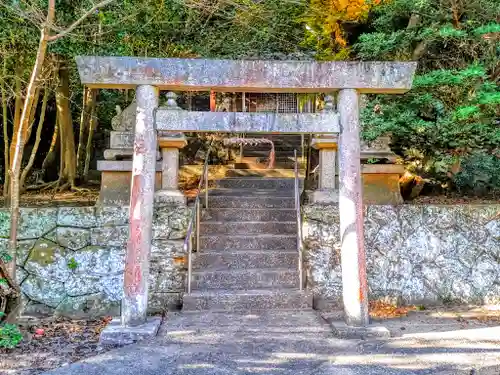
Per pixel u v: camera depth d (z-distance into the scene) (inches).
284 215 232.8
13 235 166.9
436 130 218.7
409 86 157.2
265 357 132.3
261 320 170.2
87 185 324.2
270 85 154.8
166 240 196.9
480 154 248.7
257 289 195.3
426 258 204.8
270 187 275.1
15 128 234.1
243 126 156.7
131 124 213.0
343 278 160.1
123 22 226.5
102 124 392.5
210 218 231.3
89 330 167.3
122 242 195.6
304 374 119.6
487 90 208.5
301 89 157.9
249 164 333.1
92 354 136.7
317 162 255.6
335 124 158.1
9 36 210.8
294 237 217.0
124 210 196.9
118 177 208.5
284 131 157.2
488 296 204.4
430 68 253.0
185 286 193.8
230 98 416.8
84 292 192.5
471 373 119.9
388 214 205.6
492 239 207.6
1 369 123.9
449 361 128.8
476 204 218.7
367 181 218.4
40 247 193.0
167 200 201.6
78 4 211.2
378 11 274.4
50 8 147.1
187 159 361.4
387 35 242.7
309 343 144.9
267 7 275.6
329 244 199.6
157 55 259.8
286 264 207.3
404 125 219.8
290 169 311.1
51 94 306.5
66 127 306.5
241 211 232.4
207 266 204.5
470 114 208.7
